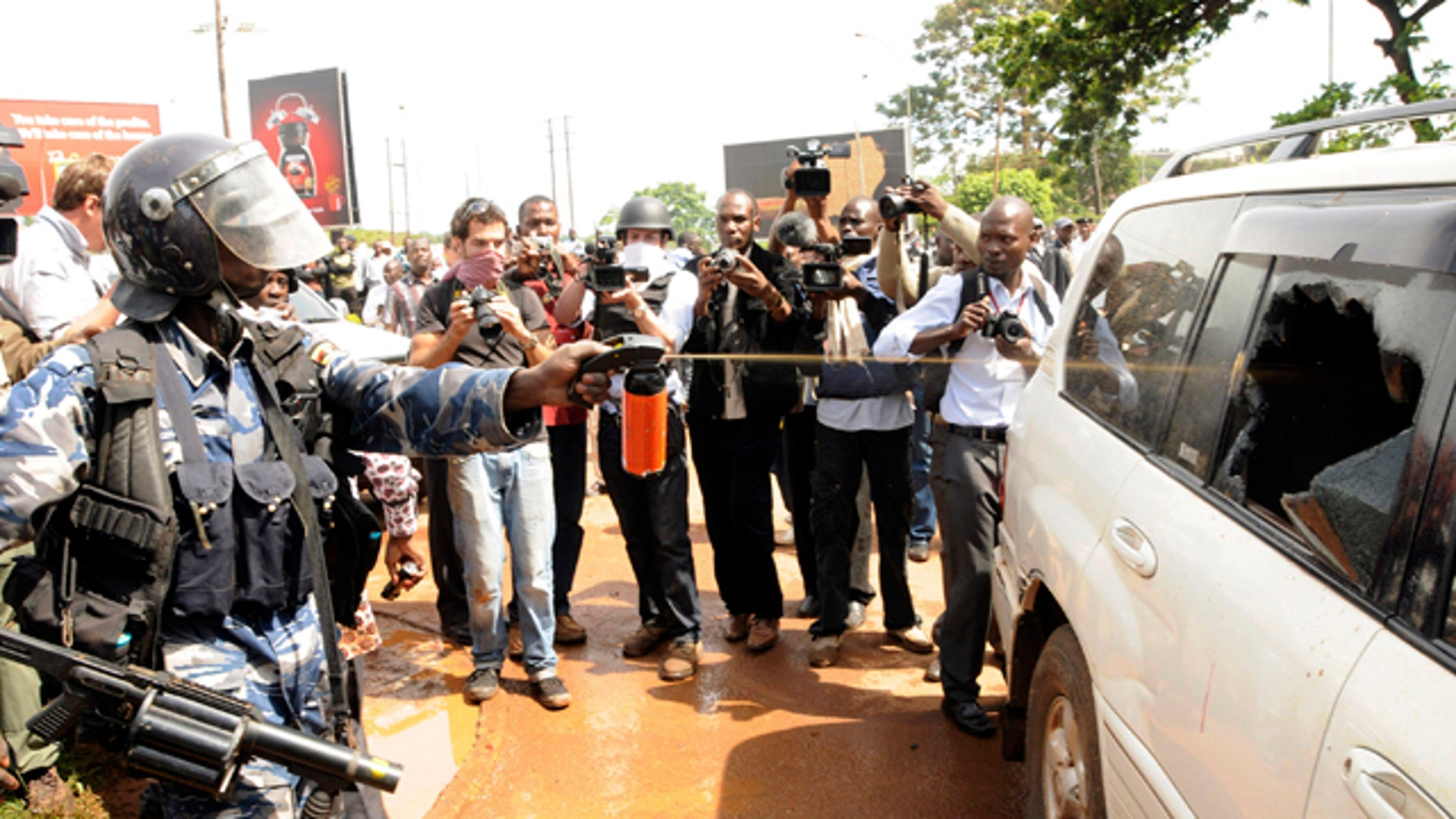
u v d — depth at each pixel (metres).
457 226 3.74
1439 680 1.23
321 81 25.17
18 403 1.57
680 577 4.12
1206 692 1.67
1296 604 1.52
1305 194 1.89
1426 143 1.70
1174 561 1.88
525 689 4.03
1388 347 1.53
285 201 1.84
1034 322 3.70
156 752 1.52
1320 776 1.34
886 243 4.25
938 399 3.60
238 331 1.86
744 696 3.96
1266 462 1.76
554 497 4.38
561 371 1.78
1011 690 2.97
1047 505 2.64
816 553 4.21
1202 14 14.06
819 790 3.26
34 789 2.90
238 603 1.78
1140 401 2.33
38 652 1.52
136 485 1.63
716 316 4.03
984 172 59.72
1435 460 1.37
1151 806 1.83
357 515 2.03
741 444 4.17
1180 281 2.30
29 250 3.52
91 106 19.98
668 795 3.25
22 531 1.55
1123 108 15.71
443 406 1.83
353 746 2.03
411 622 4.76
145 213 1.68
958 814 3.11
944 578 3.67
